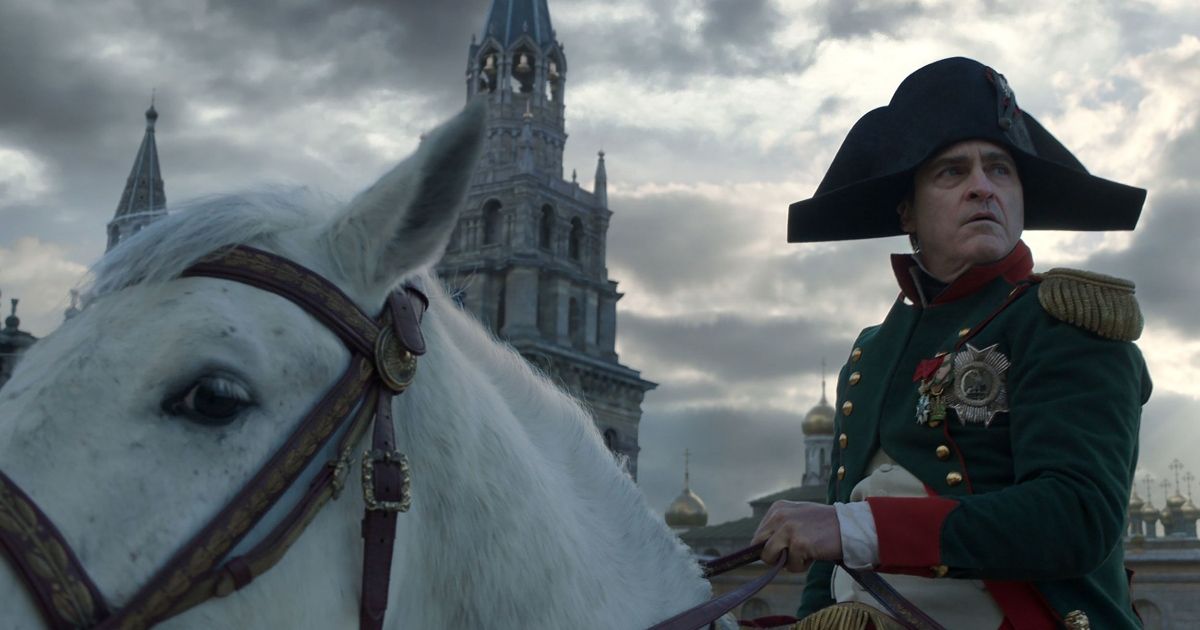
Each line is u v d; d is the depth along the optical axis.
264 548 1.71
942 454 2.63
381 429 1.88
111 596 1.60
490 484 2.06
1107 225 3.30
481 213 65.19
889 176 3.03
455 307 2.51
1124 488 2.36
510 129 68.44
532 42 70.62
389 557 1.84
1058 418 2.40
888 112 3.15
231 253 1.83
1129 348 2.54
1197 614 30.23
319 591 1.79
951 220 2.86
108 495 1.62
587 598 2.18
